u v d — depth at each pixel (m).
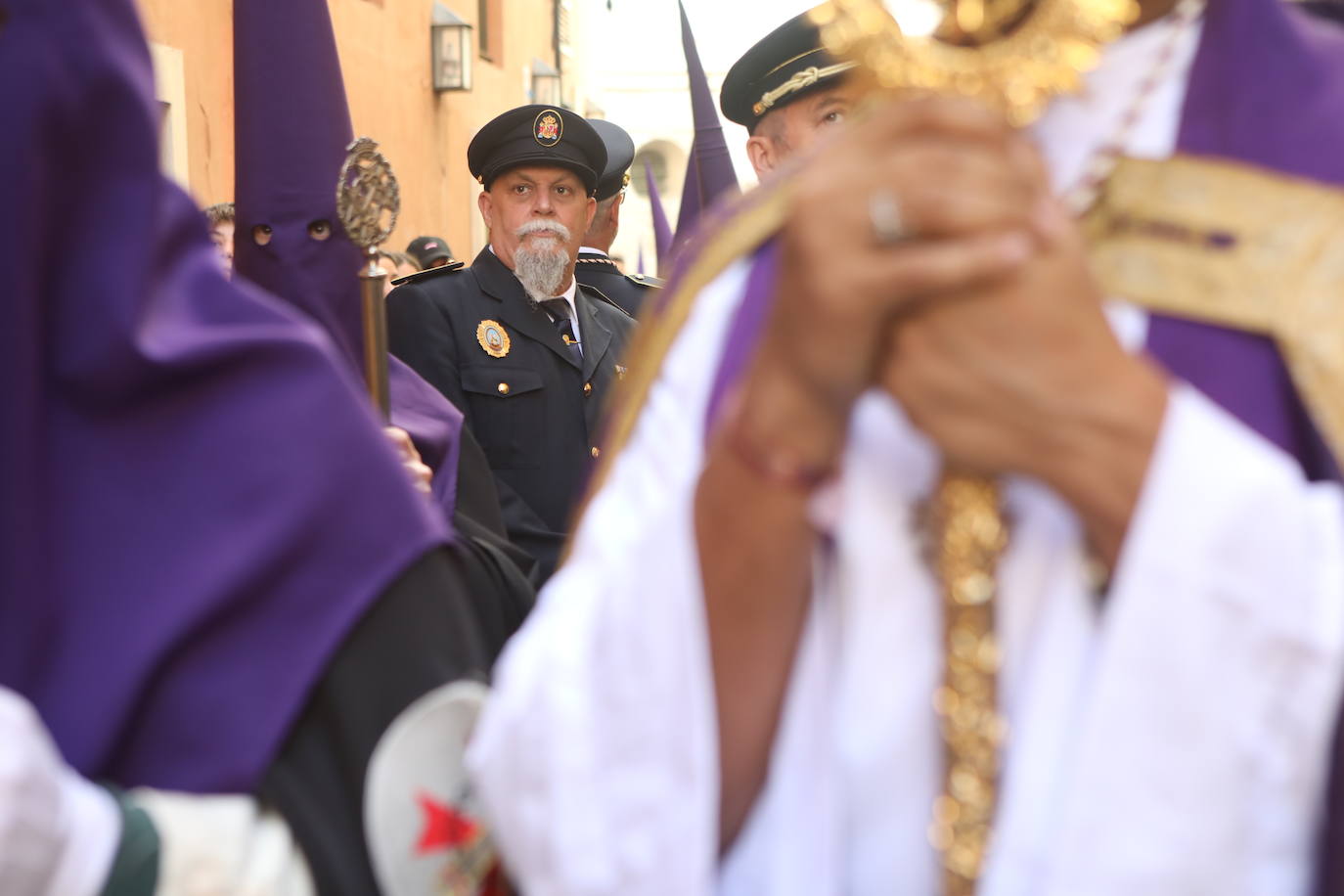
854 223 0.63
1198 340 0.75
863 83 0.72
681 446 0.83
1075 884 0.69
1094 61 0.68
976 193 0.62
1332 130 0.75
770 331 0.70
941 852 0.75
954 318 0.64
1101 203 0.77
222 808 1.11
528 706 0.82
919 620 0.76
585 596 0.83
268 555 1.18
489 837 1.24
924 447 0.76
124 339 1.16
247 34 2.01
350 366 2.05
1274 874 0.70
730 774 0.79
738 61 3.36
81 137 1.17
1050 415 0.65
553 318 4.00
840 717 0.77
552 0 15.13
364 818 1.17
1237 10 0.78
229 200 6.32
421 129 9.65
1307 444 0.74
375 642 1.22
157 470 1.19
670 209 29.78
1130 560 0.67
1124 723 0.68
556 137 4.04
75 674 1.13
